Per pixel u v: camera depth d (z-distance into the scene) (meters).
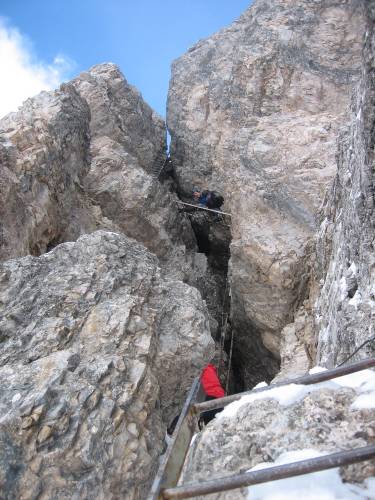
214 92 20.97
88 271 9.72
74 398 6.97
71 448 6.50
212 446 4.24
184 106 21.69
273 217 15.40
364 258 7.78
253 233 15.04
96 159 17.22
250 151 16.97
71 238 13.84
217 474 3.98
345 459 3.06
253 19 22.05
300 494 3.43
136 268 10.44
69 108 15.80
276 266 13.93
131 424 7.31
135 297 9.45
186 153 21.19
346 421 4.06
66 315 8.73
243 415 4.41
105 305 8.99
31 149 12.91
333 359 8.26
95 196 16.33
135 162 18.12
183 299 10.46
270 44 20.05
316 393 4.41
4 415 6.49
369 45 6.52
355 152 8.90
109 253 10.36
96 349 8.23
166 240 16.97
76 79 19.97
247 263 15.05
